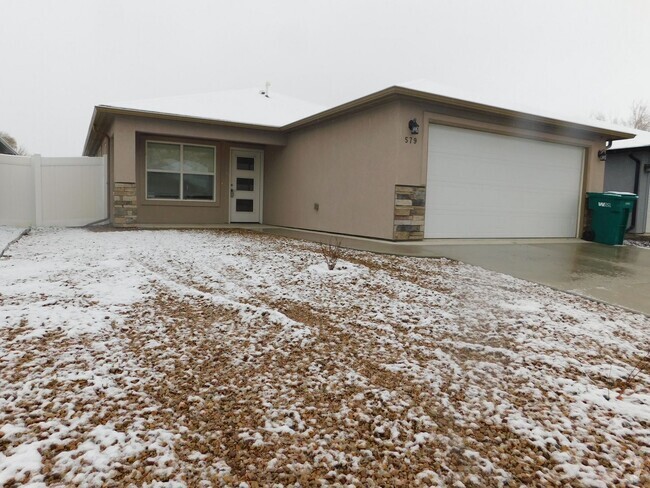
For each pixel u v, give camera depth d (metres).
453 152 8.56
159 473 1.63
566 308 4.21
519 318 3.78
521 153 9.42
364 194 8.61
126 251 6.36
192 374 2.50
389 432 1.97
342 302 4.07
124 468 1.64
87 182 10.81
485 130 8.80
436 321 3.59
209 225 11.37
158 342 2.93
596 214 9.88
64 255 5.95
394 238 7.91
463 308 4.02
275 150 11.98
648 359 3.00
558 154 9.95
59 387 2.25
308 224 10.47
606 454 1.87
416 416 2.12
